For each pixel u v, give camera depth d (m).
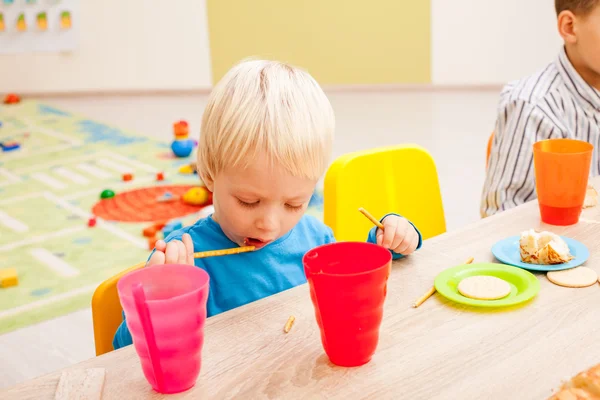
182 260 0.77
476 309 0.77
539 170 1.01
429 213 1.43
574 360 0.66
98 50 6.01
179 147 3.91
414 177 1.40
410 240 0.90
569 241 0.93
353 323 0.64
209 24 5.86
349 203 1.29
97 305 0.91
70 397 0.63
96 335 0.92
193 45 5.94
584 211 1.06
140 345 0.62
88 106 5.65
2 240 2.70
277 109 0.80
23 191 3.37
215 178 0.85
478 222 1.04
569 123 1.48
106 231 2.77
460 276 0.85
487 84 5.55
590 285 0.81
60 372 0.67
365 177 1.32
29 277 2.35
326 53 5.75
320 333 0.70
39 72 6.04
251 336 0.73
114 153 4.07
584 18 1.38
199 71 6.01
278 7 5.69
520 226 1.02
